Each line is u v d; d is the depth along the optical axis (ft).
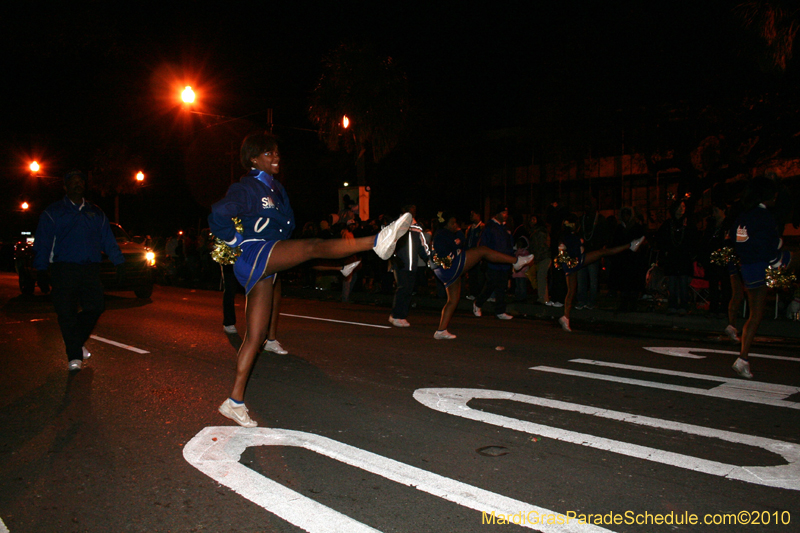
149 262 48.34
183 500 11.57
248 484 12.23
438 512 11.05
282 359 23.86
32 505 11.47
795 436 14.85
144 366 22.91
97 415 16.83
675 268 35.96
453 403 17.74
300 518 10.84
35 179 128.26
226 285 29.89
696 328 33.58
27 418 16.63
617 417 16.39
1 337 30.07
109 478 12.60
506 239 36.37
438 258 26.96
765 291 20.33
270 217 14.49
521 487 12.07
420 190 118.21
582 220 40.42
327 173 120.26
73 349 22.15
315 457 13.62
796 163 73.10
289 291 57.31
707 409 17.08
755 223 20.01
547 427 15.58
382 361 23.50
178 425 15.90
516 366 22.66
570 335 30.04
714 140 68.39
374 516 10.90
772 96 59.88
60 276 21.84
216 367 22.68
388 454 13.79
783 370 22.02
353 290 52.95
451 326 32.99
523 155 125.49
